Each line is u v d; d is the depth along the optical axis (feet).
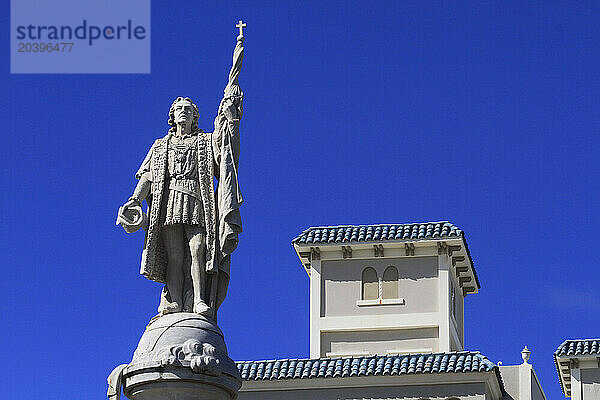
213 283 71.15
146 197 72.28
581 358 214.48
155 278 71.15
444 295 227.61
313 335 229.66
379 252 231.30
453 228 229.45
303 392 205.36
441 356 204.85
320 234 233.76
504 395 212.23
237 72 73.61
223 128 72.13
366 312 229.86
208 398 66.74
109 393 66.95
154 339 67.51
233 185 71.15
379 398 202.18
